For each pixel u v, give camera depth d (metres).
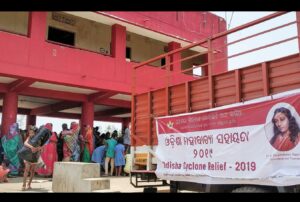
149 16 16.12
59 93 15.15
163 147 6.32
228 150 5.08
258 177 4.62
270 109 4.61
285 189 4.39
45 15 13.25
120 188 8.22
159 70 16.23
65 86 14.09
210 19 19.06
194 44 6.32
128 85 15.26
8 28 14.28
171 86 6.60
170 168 6.07
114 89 14.80
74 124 13.35
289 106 4.39
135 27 15.80
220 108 5.29
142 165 7.04
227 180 5.04
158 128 6.52
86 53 14.17
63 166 8.38
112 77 14.80
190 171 5.67
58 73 13.25
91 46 16.80
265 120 4.64
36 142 8.98
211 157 5.33
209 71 5.83
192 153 5.69
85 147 13.82
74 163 8.07
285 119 4.41
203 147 5.50
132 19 15.46
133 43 18.38
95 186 7.33
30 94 14.31
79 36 16.44
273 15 5.02
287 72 4.65
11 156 12.33
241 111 4.98
